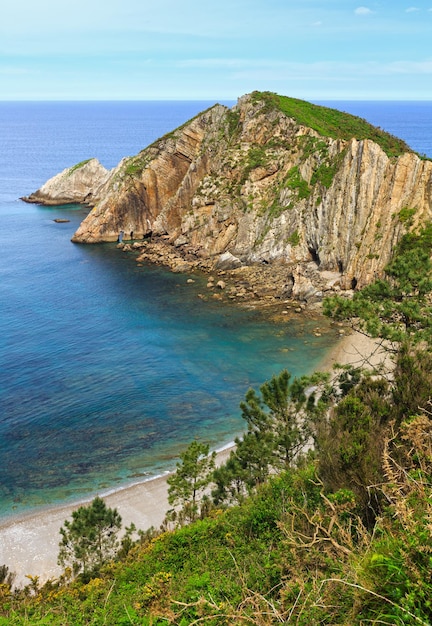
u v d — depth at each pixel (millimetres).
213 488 32156
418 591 7160
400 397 15992
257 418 28328
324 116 110250
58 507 35031
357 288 71562
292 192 87812
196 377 53312
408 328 33406
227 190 97562
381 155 73938
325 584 9336
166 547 20297
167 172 113938
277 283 78250
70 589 21984
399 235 68062
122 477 38062
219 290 78875
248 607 10039
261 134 104125
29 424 45062
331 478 14195
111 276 88625
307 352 57562
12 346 61438
